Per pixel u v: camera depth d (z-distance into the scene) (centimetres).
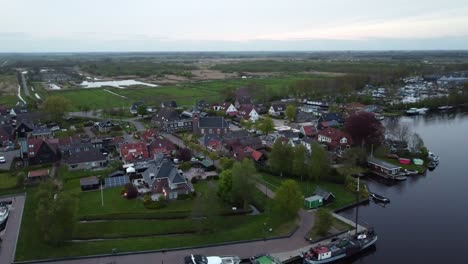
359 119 13688
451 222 8938
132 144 12825
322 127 17175
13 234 7956
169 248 7412
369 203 10106
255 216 8869
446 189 10981
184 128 17600
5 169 12019
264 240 7794
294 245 7612
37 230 8069
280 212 8456
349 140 13900
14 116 19300
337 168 11981
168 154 12912
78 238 7856
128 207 9181
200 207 8175
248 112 19850
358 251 7619
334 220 8769
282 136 14050
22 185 10606
